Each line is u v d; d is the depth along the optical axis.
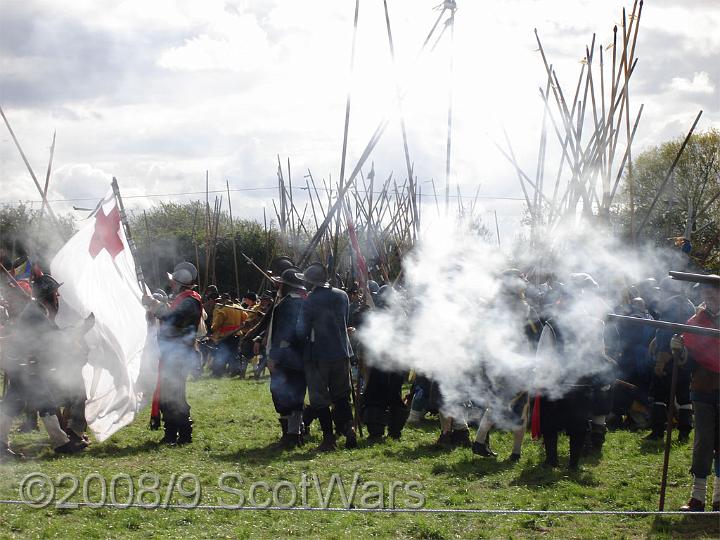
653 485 8.89
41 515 7.21
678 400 11.49
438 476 9.30
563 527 7.26
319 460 10.01
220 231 45.88
